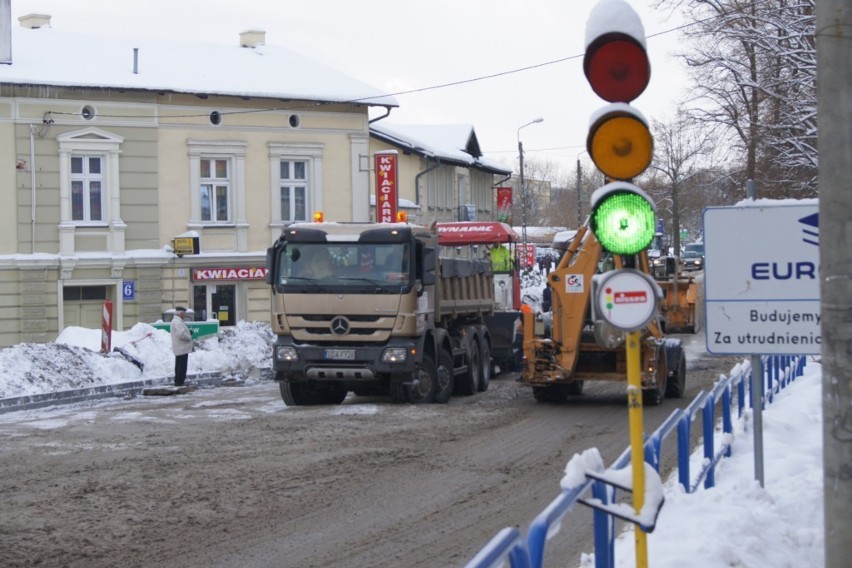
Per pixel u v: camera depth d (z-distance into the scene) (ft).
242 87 123.85
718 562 24.35
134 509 34.78
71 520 33.22
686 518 28.58
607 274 19.34
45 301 112.98
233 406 66.90
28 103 112.06
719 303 29.48
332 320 62.95
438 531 31.86
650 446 25.34
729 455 40.09
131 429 55.11
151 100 118.93
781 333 29.17
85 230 115.55
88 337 92.53
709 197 182.80
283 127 127.34
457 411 61.77
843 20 18.48
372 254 63.16
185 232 121.29
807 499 31.45
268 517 33.68
